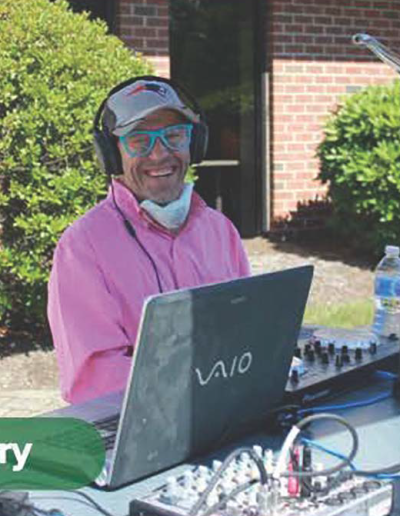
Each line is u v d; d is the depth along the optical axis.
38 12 7.02
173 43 10.20
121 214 3.16
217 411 2.31
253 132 10.70
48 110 6.73
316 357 3.00
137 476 2.16
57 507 2.04
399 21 11.05
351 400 2.82
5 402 6.15
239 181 10.74
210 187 10.62
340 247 10.27
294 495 1.98
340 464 2.18
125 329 3.00
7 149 6.68
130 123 3.11
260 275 2.31
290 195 10.65
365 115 9.35
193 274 3.23
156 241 3.18
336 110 10.36
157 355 2.06
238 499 1.94
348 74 10.80
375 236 9.52
